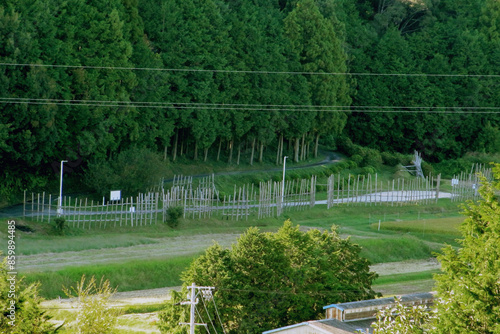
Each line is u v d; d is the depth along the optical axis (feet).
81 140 287.28
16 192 276.21
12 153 262.88
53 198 285.43
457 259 121.90
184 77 361.71
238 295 153.58
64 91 284.41
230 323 156.97
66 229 242.17
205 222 281.74
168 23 355.56
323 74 436.76
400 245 268.21
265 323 153.79
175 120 357.41
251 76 392.06
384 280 226.38
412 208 356.59
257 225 291.38
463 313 113.80
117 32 308.40
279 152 425.69
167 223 270.87
